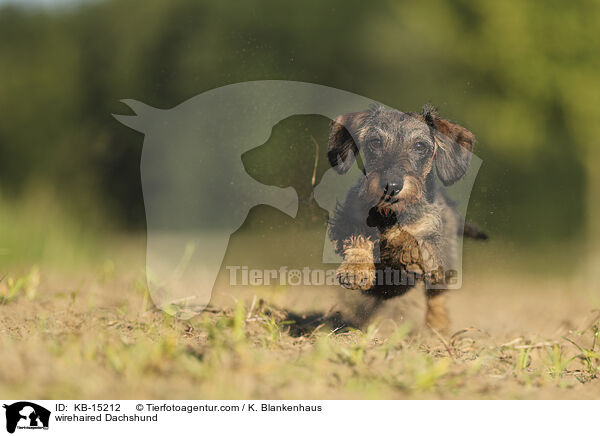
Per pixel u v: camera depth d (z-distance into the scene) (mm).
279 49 20922
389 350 5215
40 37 23125
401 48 19406
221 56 20500
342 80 20453
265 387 4395
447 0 18125
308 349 5379
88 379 4281
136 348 4805
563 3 15812
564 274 12656
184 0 22031
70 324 6121
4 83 21875
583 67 15766
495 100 16359
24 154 20359
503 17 16297
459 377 4738
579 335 6465
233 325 5969
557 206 16000
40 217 12820
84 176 19703
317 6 21203
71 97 21703
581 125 15812
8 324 6070
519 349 5758
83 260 11695
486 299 9633
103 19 22984
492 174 15703
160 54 21578
